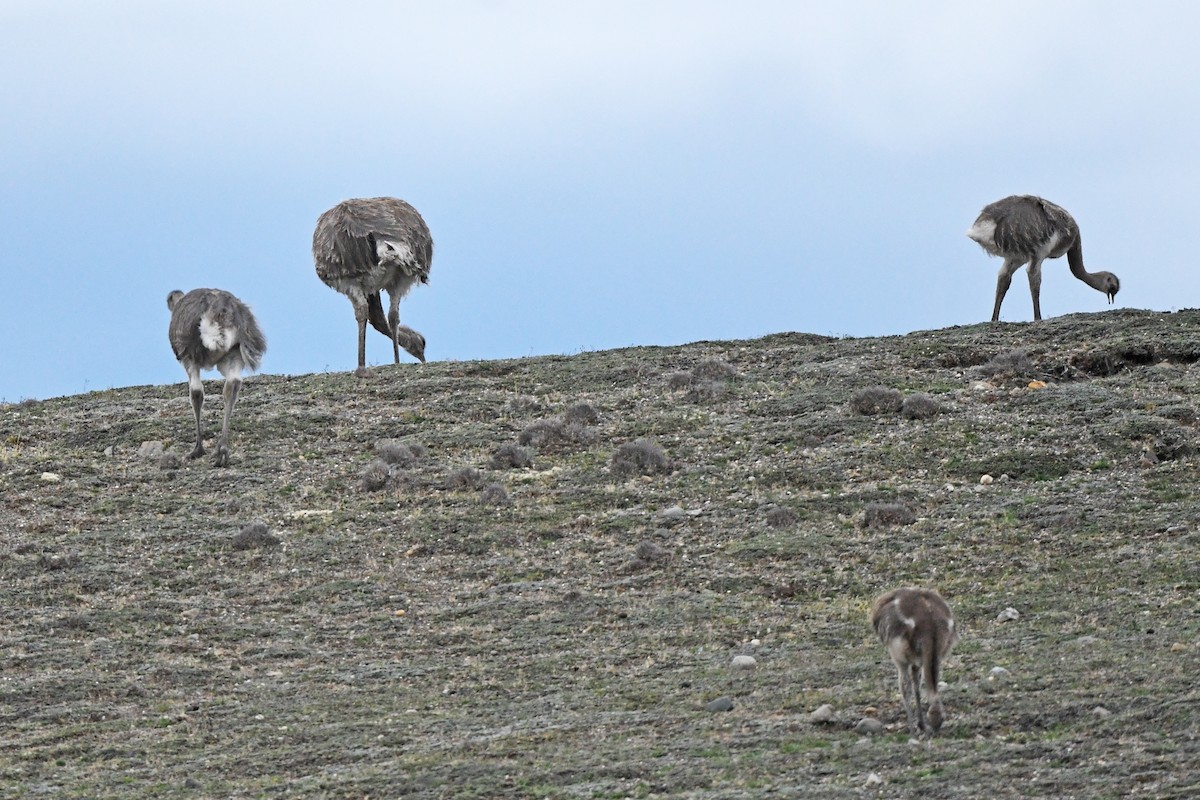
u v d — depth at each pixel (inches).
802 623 2234.3
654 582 2500.0
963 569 2444.6
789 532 2716.5
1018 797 1381.6
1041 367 3708.2
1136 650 1868.8
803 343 4330.7
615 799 1481.3
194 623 2384.4
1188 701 1587.1
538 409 3686.0
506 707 1916.8
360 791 1574.8
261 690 2070.6
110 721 1951.3
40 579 2608.3
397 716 1902.1
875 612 1659.7
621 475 3105.3
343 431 3563.0
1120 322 4033.0
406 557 2706.7
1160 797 1334.9
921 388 3592.5
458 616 2383.1
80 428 3693.4
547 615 2357.3
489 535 2783.0
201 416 3619.6
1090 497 2743.6
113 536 2851.9
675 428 3444.9
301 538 2817.4
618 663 2101.4
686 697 1883.6
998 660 1902.1
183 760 1768.0
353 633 2326.5
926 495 2859.3
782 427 3368.6
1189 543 2421.3
